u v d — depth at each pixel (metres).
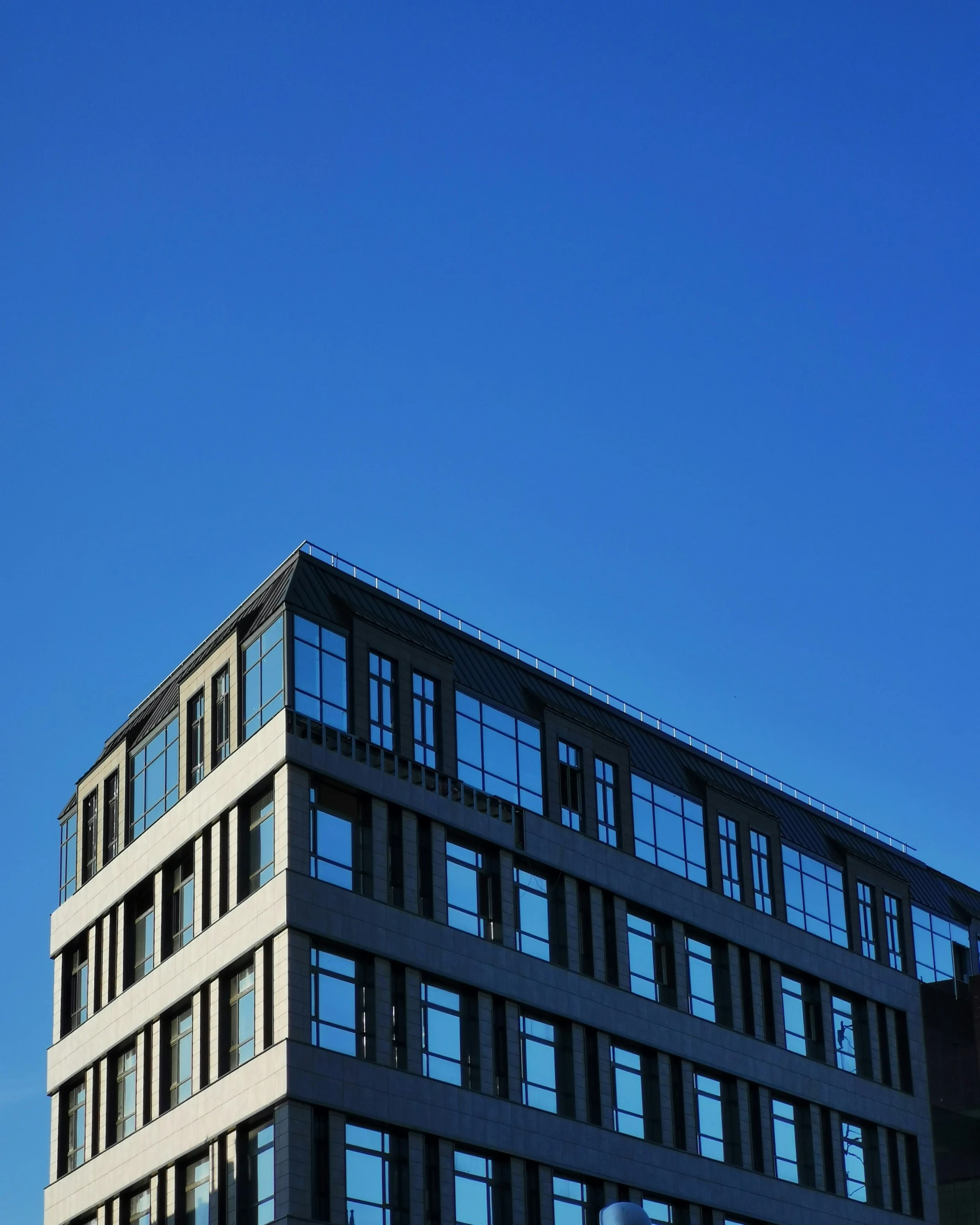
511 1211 68.31
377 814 69.44
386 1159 65.12
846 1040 87.69
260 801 68.75
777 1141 81.38
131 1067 73.44
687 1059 78.19
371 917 67.56
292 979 64.44
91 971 77.38
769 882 86.56
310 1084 63.47
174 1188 67.81
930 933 95.00
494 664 78.44
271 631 70.06
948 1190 88.31
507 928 72.50
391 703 71.88
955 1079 91.19
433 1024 68.56
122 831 77.19
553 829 76.06
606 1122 73.38
